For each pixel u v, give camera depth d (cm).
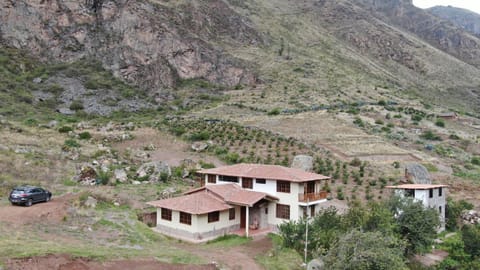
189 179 6078
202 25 16450
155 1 16100
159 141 8138
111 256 2966
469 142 9519
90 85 12338
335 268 3011
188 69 13825
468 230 4475
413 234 4222
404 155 7800
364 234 3200
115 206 4500
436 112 12612
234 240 3934
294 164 6353
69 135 8081
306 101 12012
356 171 6556
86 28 14262
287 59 16375
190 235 3878
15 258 2652
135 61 13512
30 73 12525
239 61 14862
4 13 13600
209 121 9469
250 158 6881
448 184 6612
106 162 6259
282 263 3372
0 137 6950
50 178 5288
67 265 2725
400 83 18850
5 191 4606
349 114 10706
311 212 4406
